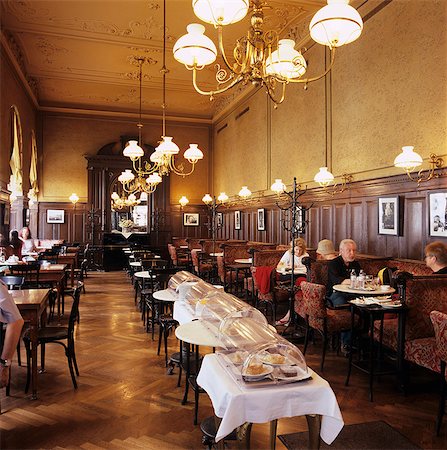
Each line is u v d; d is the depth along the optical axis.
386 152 6.44
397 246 6.22
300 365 2.40
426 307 4.07
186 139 15.72
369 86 6.84
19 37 9.57
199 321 3.39
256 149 11.65
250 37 3.78
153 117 15.35
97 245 14.61
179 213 15.62
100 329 6.35
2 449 2.94
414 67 5.85
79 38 9.57
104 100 14.25
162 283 6.57
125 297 9.17
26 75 11.73
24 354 5.18
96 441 3.06
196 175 15.81
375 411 3.58
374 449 2.96
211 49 3.79
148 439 3.09
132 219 15.13
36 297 4.15
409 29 5.95
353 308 4.20
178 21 8.80
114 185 14.84
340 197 7.67
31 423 3.34
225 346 2.69
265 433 3.20
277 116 10.30
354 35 3.45
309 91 8.74
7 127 9.47
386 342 4.33
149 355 5.09
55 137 14.54
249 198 12.04
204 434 2.90
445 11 5.32
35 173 13.79
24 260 8.01
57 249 9.58
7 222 9.50
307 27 8.56
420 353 3.81
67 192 14.65
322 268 5.93
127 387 4.09
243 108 12.74
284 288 6.26
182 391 3.99
